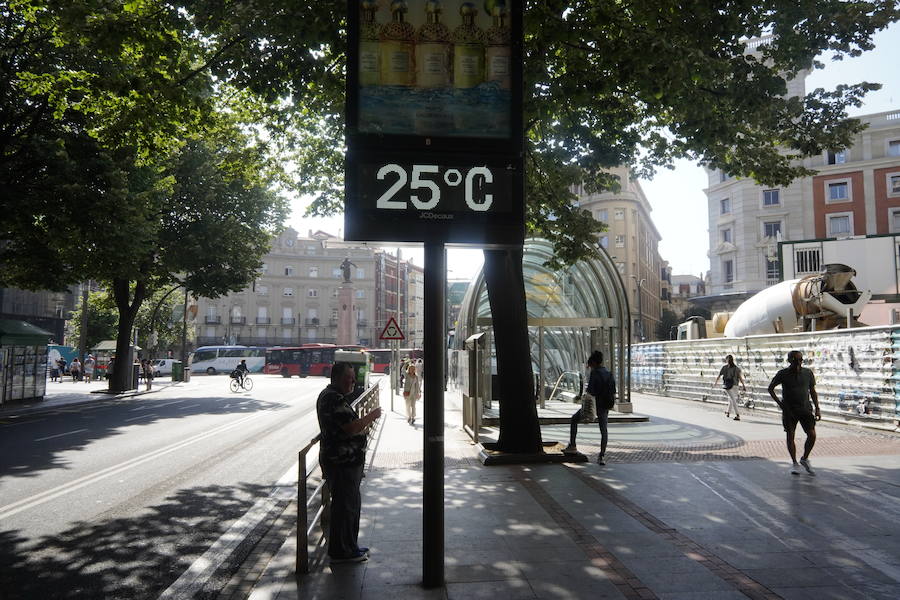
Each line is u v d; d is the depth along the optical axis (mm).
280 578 4668
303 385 37344
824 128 9906
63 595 4609
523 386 10016
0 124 16672
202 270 29844
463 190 4477
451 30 4574
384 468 9211
